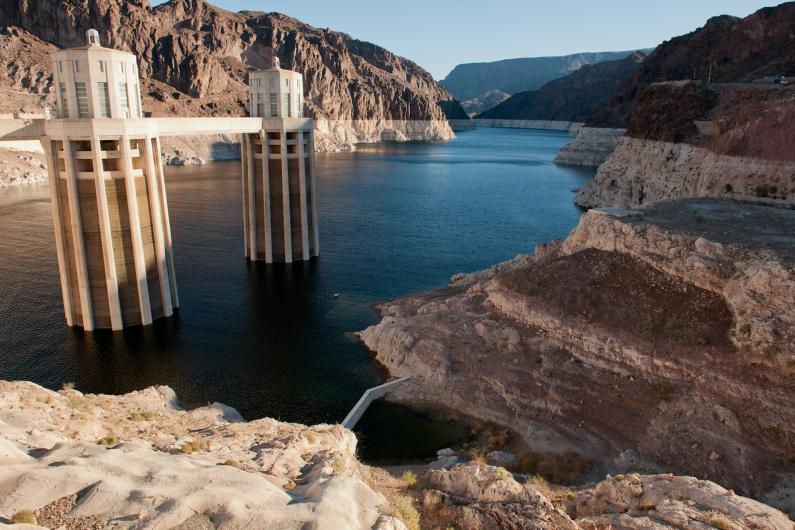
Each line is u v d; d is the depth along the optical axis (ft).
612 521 61.41
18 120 152.56
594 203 398.21
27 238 271.69
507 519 60.85
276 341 166.71
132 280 172.86
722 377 106.01
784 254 115.96
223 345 164.25
